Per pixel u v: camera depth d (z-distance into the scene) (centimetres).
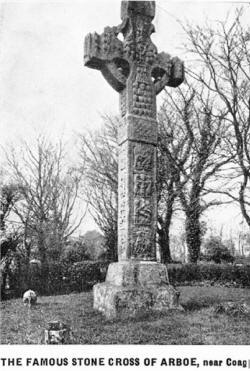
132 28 992
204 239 2423
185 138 2086
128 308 818
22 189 2192
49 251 2109
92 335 670
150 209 941
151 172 956
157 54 1019
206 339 639
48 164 2497
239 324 732
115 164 2438
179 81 1036
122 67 1018
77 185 2548
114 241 2131
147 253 919
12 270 1609
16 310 952
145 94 981
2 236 1745
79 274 1636
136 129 952
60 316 847
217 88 1648
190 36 1786
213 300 1025
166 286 874
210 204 1825
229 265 1773
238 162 1527
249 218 1587
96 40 955
